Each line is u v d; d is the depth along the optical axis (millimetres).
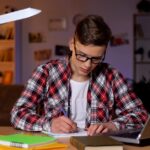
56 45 5777
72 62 1647
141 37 5785
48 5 5734
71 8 5738
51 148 1150
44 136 1322
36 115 1588
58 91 1680
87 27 1470
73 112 1665
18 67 5684
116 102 1745
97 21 1493
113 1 5723
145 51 5793
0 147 1146
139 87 4414
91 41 1455
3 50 5551
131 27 5738
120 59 5766
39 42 5785
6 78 5508
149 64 5828
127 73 5777
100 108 1680
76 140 1202
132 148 1230
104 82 1712
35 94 1674
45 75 1697
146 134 1275
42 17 5758
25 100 1660
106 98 1704
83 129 1548
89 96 1682
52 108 1669
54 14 5754
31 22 5766
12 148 1131
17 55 5637
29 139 1215
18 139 1209
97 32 1460
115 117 1741
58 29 5773
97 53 1492
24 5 5309
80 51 1506
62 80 1684
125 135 1348
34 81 1688
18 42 5656
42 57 5809
